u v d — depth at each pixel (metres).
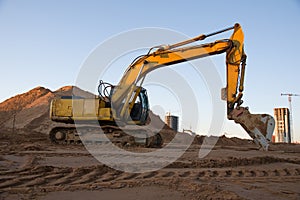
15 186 6.08
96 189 5.95
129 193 5.63
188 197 5.37
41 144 19.50
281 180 7.66
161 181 6.71
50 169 7.93
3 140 25.02
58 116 18.78
